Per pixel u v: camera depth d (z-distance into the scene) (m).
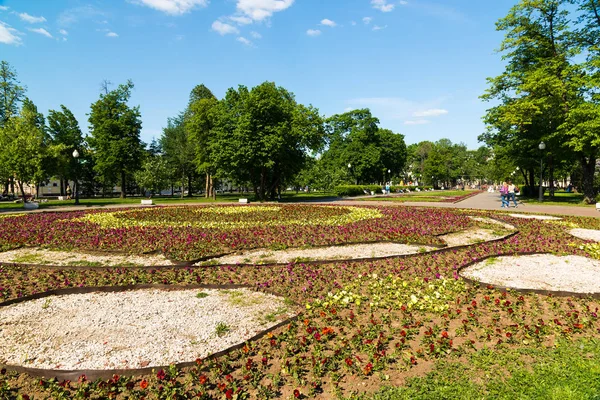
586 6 27.00
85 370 4.07
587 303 6.27
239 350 4.68
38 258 9.59
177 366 4.25
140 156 48.97
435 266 8.52
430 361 4.44
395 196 46.31
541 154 31.75
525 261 9.03
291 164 37.94
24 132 32.94
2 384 4.01
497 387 3.80
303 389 3.91
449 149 106.06
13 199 49.28
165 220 16.69
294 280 7.48
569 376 3.95
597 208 23.11
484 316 5.73
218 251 10.02
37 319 5.70
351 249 10.46
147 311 6.02
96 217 18.02
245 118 34.03
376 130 70.94
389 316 5.69
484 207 25.36
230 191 76.88
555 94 28.05
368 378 4.09
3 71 41.69
